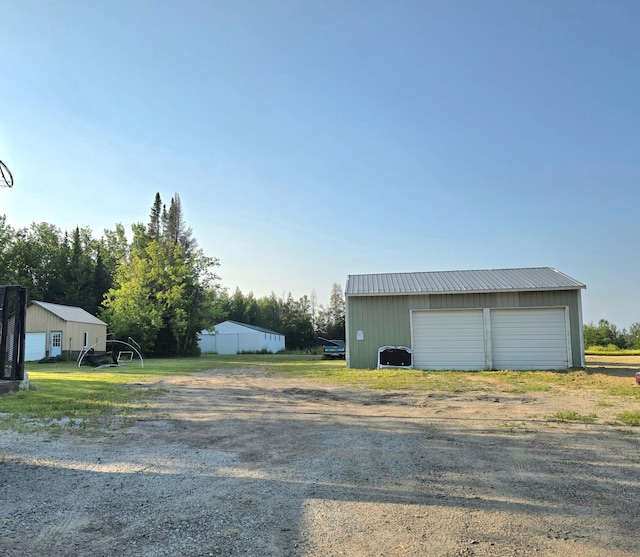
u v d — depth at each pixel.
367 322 19.59
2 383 8.98
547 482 4.38
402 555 2.93
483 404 9.52
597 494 4.05
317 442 6.09
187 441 6.15
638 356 31.98
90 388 12.02
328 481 4.43
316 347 63.03
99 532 3.26
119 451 5.55
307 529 3.32
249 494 4.05
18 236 48.44
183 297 39.34
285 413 8.47
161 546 3.04
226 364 25.30
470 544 3.08
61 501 3.85
